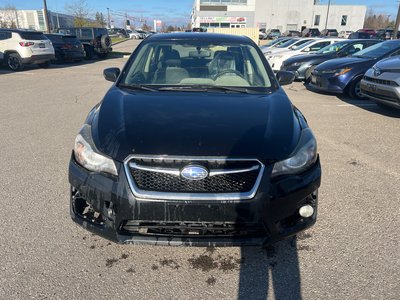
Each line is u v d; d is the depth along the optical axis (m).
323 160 4.37
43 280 2.29
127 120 2.47
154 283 2.30
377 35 30.31
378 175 3.94
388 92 6.07
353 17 60.75
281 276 2.37
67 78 11.83
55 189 3.52
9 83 10.51
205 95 3.00
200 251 2.62
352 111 7.09
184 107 2.69
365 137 5.34
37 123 5.95
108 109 2.69
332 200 3.36
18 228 2.84
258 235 2.24
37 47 13.76
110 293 2.21
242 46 3.81
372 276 2.36
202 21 55.97
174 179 2.13
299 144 2.38
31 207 3.16
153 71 3.48
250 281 2.33
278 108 2.77
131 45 33.19
